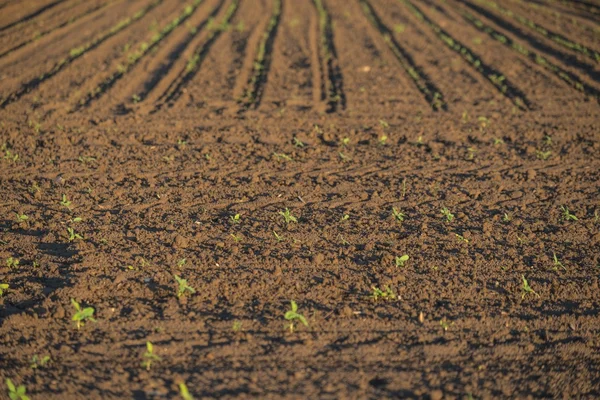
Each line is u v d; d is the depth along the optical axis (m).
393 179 14.34
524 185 14.16
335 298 10.19
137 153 15.52
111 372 8.55
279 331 9.41
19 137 16.36
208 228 12.12
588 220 12.65
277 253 11.34
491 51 24.45
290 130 17.06
